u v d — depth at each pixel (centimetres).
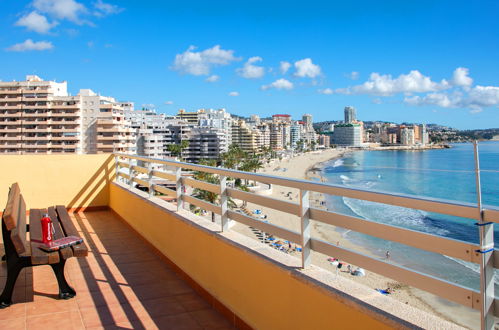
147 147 10819
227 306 341
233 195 355
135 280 441
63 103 9738
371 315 194
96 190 832
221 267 353
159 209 521
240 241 335
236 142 18200
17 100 9725
